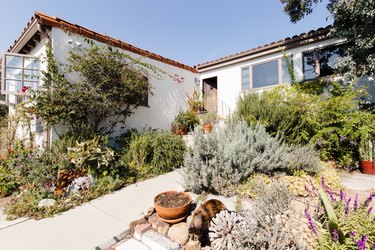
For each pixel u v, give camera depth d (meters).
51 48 4.76
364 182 3.77
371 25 4.44
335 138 4.64
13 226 2.57
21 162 3.85
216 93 10.08
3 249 2.12
